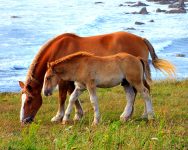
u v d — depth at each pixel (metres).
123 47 14.20
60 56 14.16
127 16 94.06
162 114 13.86
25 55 58.44
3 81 42.34
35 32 77.06
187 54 59.78
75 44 14.20
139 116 14.32
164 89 20.89
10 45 65.69
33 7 110.69
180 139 9.91
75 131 10.30
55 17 94.44
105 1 120.31
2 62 53.09
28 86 14.09
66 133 10.27
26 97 14.05
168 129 10.80
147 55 14.61
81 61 13.09
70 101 13.45
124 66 13.22
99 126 11.88
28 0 122.69
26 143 9.38
